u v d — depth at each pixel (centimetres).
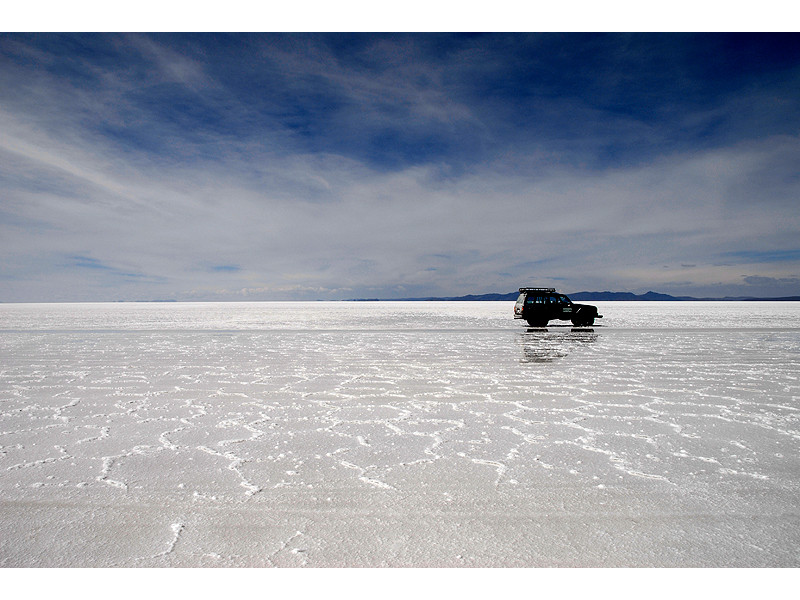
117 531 255
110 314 4153
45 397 613
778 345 1252
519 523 262
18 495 300
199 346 1284
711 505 283
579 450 389
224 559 230
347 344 1338
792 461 360
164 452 385
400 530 255
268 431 450
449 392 643
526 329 1938
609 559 229
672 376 765
